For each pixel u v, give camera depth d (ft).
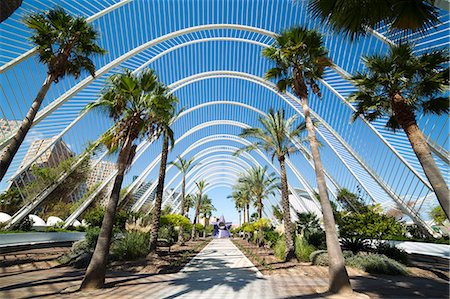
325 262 40.16
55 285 24.81
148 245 50.39
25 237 53.36
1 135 57.06
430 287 25.68
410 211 78.48
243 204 186.39
